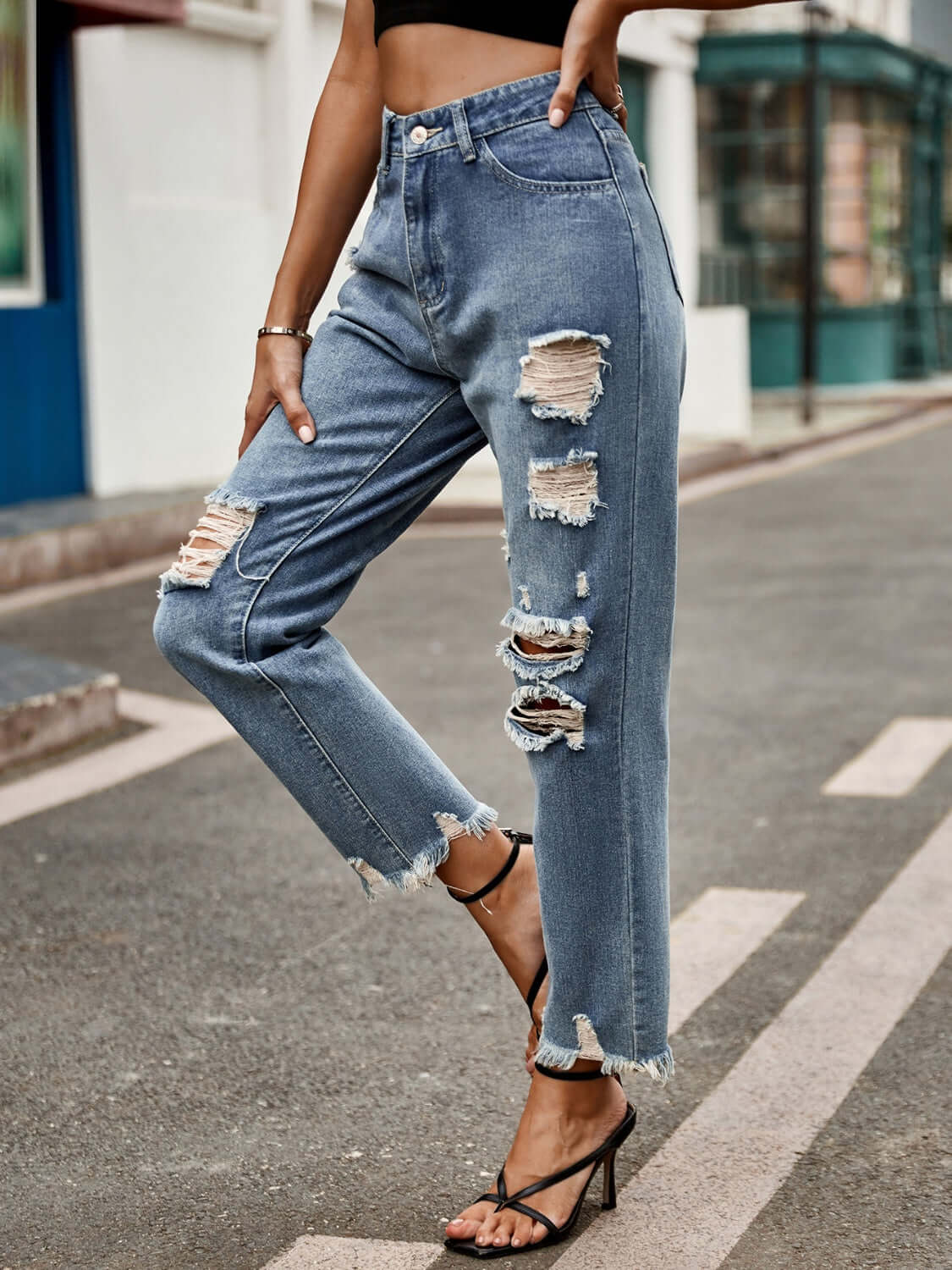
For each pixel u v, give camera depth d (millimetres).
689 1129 2523
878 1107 2582
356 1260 2150
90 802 4582
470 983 3188
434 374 2039
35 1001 3154
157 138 11117
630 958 2117
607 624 2031
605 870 2096
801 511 10953
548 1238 2156
